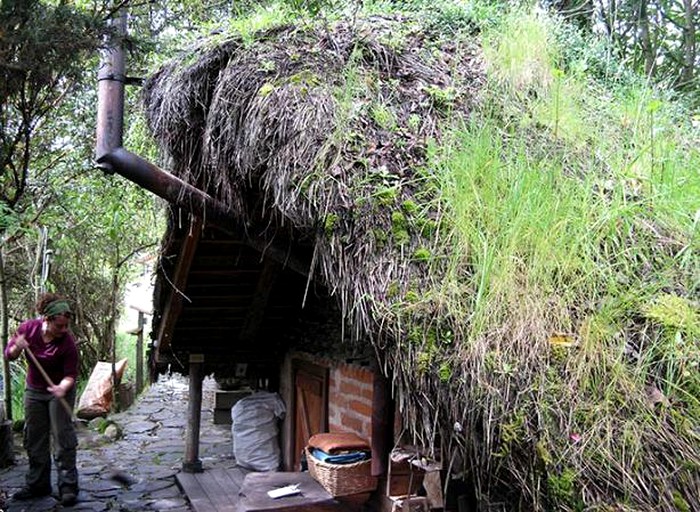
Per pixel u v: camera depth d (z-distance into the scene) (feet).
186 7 13.74
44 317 15.33
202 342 18.11
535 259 6.47
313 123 7.98
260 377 19.33
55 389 14.90
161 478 17.89
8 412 18.94
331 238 6.94
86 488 16.90
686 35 17.47
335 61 9.70
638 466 4.86
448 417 5.57
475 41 12.06
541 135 9.05
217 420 24.07
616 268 6.66
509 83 10.32
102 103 10.23
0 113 8.91
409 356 5.84
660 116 10.76
